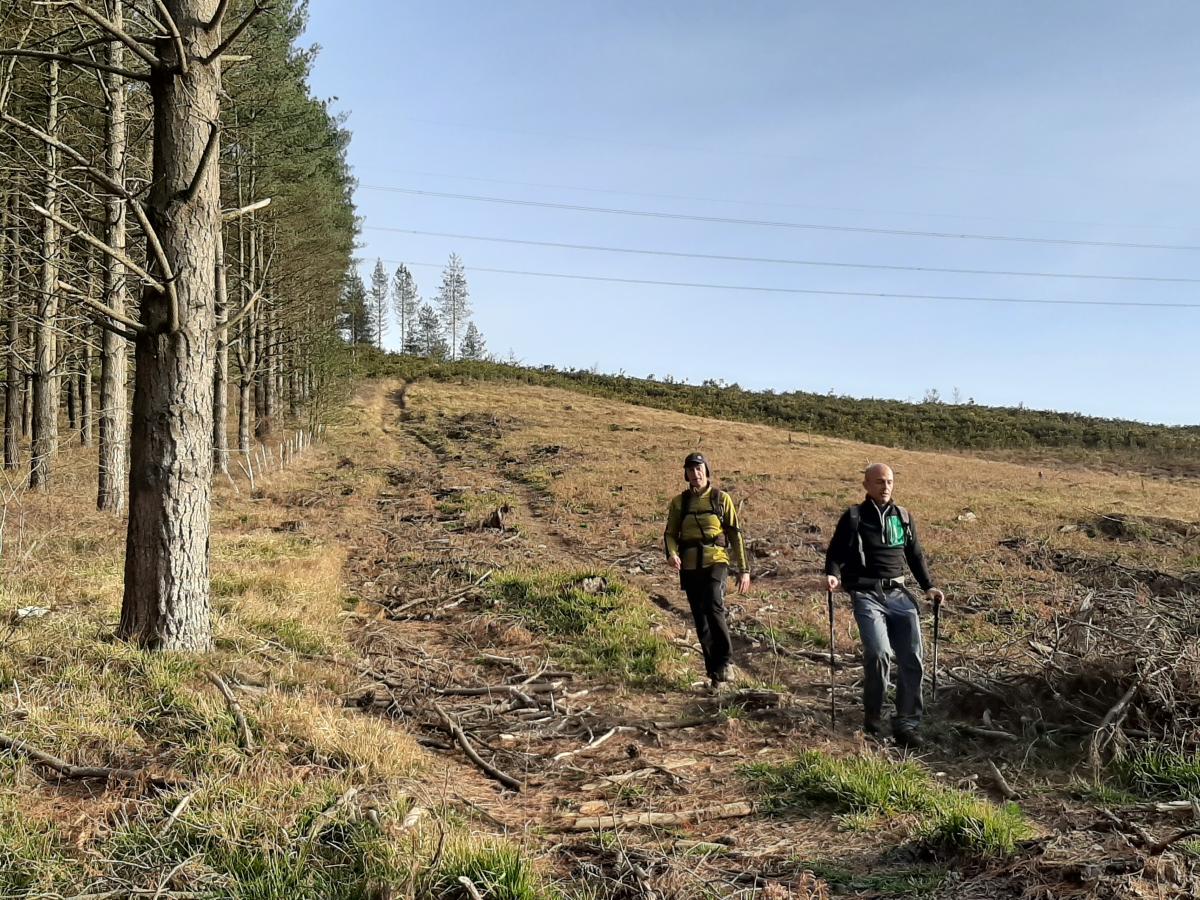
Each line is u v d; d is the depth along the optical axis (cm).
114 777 364
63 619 566
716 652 629
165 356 531
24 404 2339
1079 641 548
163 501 532
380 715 526
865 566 529
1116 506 1780
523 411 4053
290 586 845
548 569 1083
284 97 1950
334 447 2875
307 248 2636
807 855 337
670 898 296
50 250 1044
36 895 271
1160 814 350
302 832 318
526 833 359
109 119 1175
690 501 651
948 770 450
